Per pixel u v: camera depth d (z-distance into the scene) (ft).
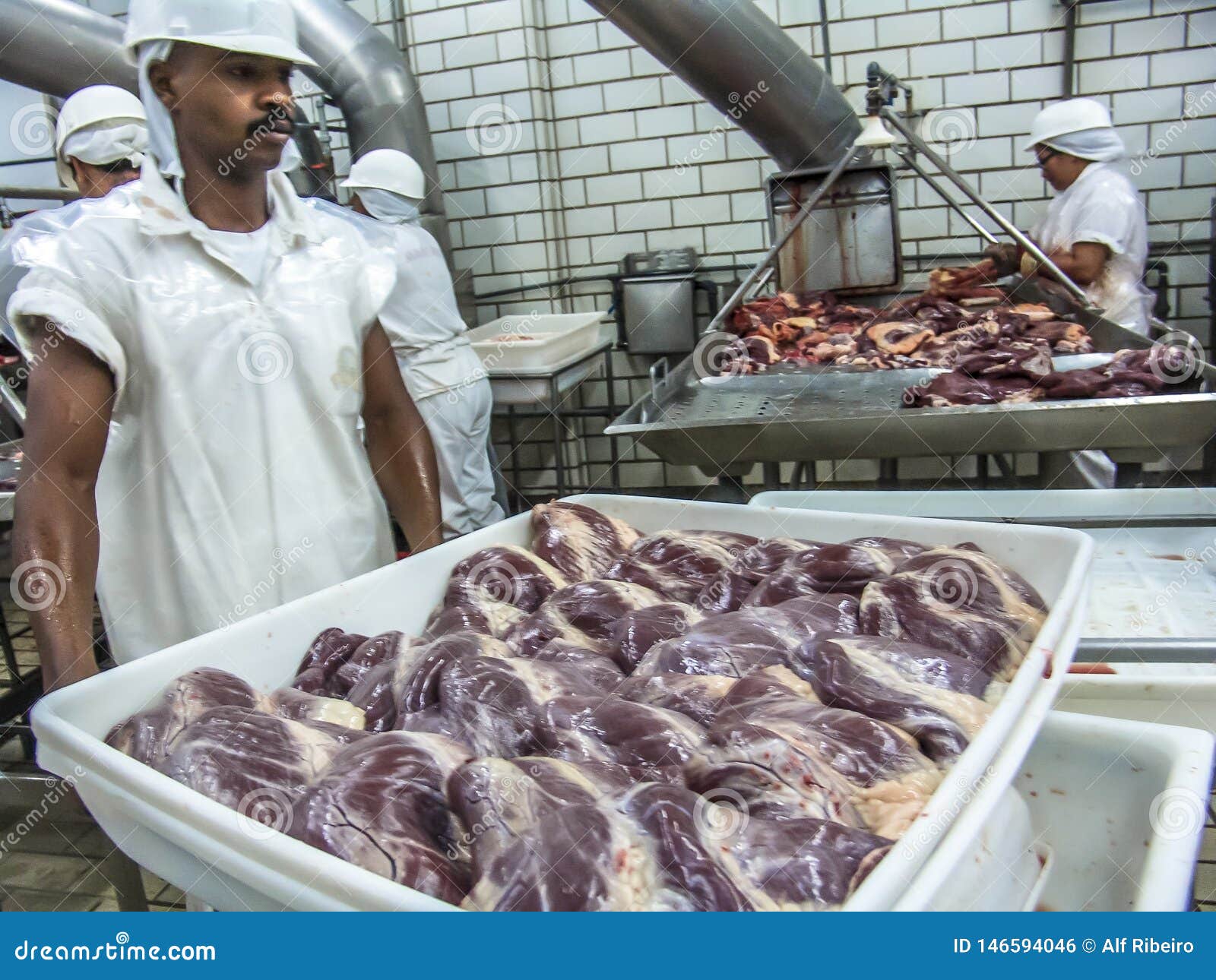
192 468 6.09
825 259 14.40
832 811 3.22
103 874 5.78
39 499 5.24
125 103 11.31
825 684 3.87
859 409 9.64
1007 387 9.74
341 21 14.84
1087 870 3.74
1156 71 15.14
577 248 18.07
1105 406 8.52
